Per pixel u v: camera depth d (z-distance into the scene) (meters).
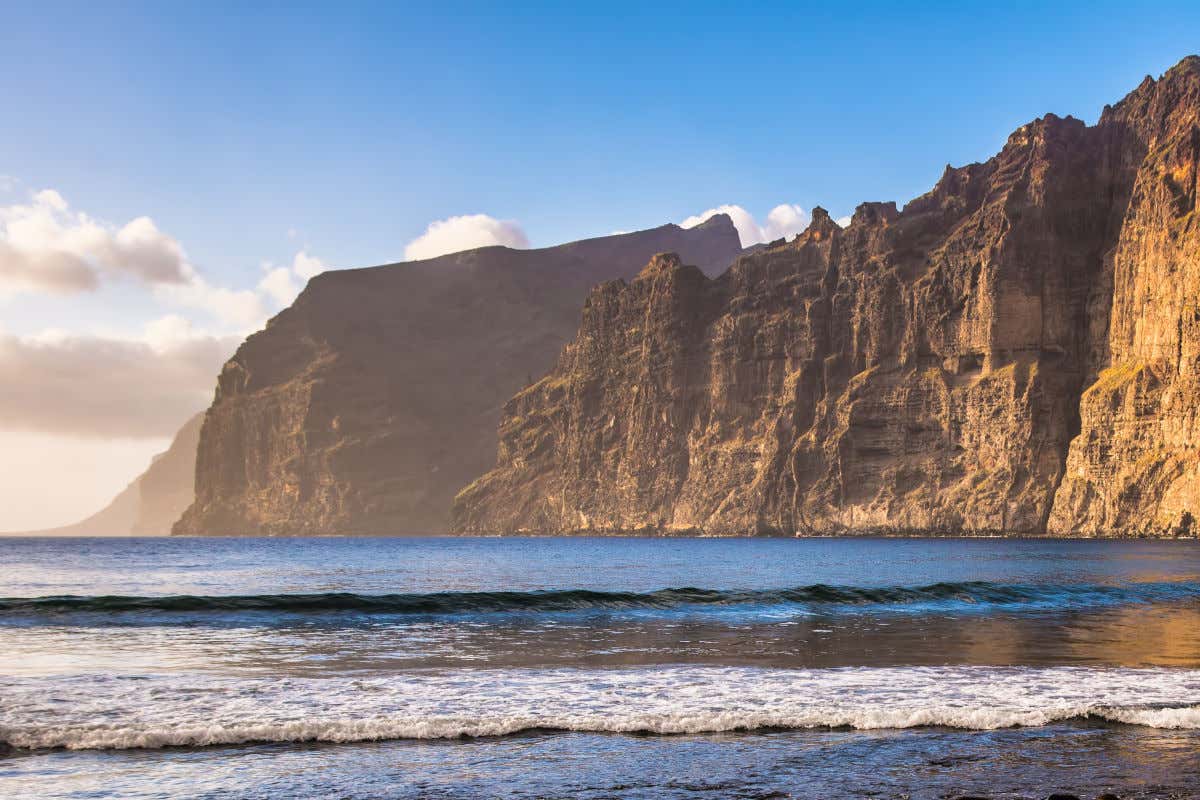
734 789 16.17
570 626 39.78
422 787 16.27
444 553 189.00
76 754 18.23
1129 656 30.84
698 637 35.72
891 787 16.33
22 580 87.69
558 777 16.84
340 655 30.94
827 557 147.62
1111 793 16.00
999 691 24.30
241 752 18.53
